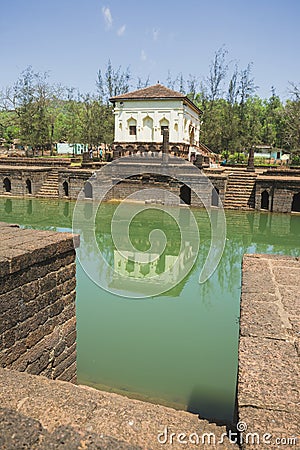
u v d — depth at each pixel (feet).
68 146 161.07
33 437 5.64
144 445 5.60
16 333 11.30
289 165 114.93
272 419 5.68
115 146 96.58
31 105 130.62
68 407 6.38
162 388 15.23
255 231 51.85
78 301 24.35
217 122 131.85
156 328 20.79
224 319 22.29
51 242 12.45
